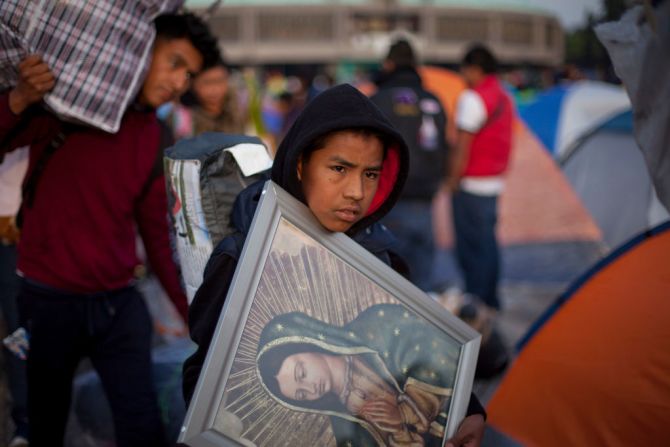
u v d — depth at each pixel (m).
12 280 3.16
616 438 2.41
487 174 5.45
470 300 4.69
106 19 2.35
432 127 4.93
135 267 2.67
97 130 2.48
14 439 3.17
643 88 2.10
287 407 1.51
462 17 47.59
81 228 2.49
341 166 1.60
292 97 10.77
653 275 2.51
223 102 4.71
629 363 2.42
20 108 2.35
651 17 2.05
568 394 2.57
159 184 2.61
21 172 2.82
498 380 3.99
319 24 45.78
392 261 1.97
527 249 7.04
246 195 1.79
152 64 2.51
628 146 6.82
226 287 1.67
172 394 3.20
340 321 1.63
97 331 2.57
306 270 1.61
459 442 1.70
